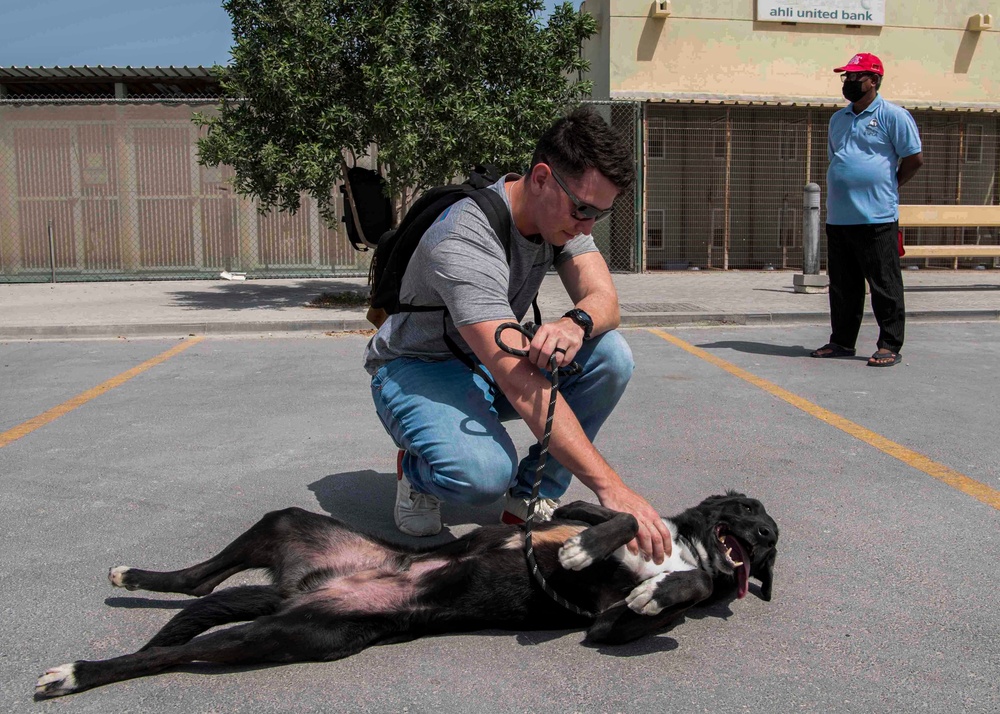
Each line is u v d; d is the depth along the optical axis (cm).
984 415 546
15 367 701
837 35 1477
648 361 725
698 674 247
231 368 698
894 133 673
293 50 920
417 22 947
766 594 291
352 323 889
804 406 570
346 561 269
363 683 241
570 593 274
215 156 994
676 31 1425
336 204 1373
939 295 1124
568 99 1088
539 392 269
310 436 500
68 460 450
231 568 279
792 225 1528
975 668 250
